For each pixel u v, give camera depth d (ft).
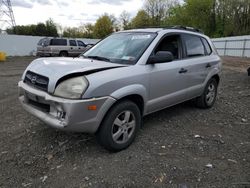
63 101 10.43
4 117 17.04
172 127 15.43
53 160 11.53
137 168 10.85
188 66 16.07
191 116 17.58
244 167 11.16
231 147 13.07
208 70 18.39
